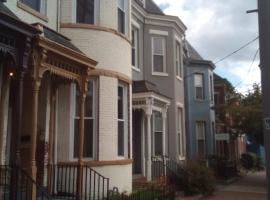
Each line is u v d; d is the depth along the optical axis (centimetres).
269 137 722
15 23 866
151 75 2319
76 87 1334
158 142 2191
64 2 1412
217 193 2033
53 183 1256
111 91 1445
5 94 1050
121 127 1545
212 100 3319
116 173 1427
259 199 1817
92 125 1403
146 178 1853
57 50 1048
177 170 1919
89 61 1187
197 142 3139
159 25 2377
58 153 1328
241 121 2834
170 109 2358
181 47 2591
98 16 1462
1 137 1038
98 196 1241
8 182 970
